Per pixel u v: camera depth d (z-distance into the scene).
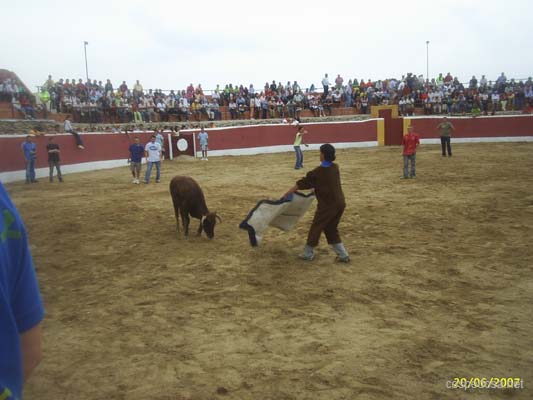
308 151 28.34
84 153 22.14
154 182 16.59
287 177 16.88
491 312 4.98
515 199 11.02
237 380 3.71
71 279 6.41
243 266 6.75
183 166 22.06
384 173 16.88
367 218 9.62
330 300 5.41
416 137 15.10
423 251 7.24
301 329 4.66
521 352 4.09
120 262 7.14
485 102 32.12
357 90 34.91
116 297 5.69
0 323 1.08
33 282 1.25
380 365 3.90
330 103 33.34
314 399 3.42
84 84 29.19
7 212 1.16
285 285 5.94
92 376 3.85
